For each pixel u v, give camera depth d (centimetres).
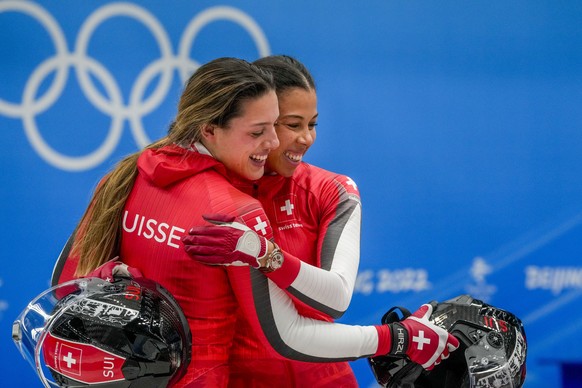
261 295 537
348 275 592
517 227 1305
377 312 1266
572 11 1300
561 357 1311
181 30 1205
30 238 1165
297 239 631
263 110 547
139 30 1190
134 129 1195
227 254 500
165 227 549
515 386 604
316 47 1244
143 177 572
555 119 1308
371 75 1260
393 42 1264
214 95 546
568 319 1316
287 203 635
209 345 558
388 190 1272
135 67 1191
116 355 502
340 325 582
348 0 1248
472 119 1289
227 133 550
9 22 1144
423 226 1283
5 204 1155
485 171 1297
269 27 1232
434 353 593
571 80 1309
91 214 604
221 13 1217
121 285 528
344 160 1256
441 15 1272
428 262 1284
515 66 1295
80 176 1180
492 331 602
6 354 1155
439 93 1279
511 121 1298
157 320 512
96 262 581
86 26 1171
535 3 1290
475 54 1284
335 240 614
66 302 518
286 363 629
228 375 580
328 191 645
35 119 1162
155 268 554
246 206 539
